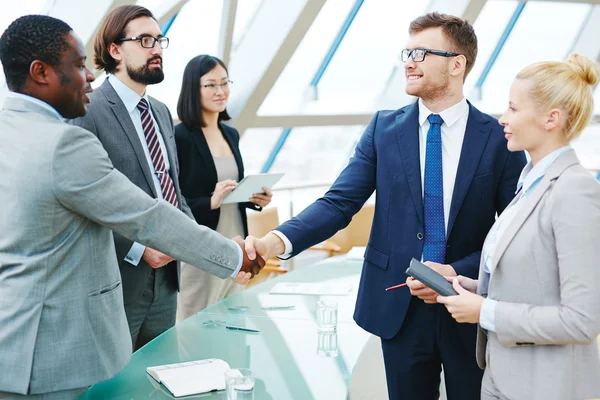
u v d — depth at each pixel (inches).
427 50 85.8
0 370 74.1
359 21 288.0
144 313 116.3
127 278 111.0
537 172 70.7
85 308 78.4
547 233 67.1
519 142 70.8
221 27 226.5
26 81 78.8
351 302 123.5
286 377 87.4
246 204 155.3
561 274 65.2
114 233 109.2
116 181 80.4
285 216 272.4
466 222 87.3
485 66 344.8
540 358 67.9
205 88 149.1
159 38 115.0
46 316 75.9
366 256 91.8
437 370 90.8
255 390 82.8
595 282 63.5
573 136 69.3
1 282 75.4
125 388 83.1
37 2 184.9
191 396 80.2
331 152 338.3
